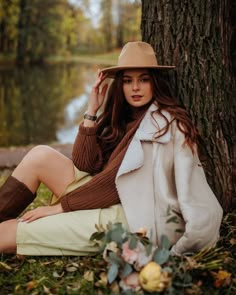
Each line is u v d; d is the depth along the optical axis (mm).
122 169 2385
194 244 2248
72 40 43312
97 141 2652
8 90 17047
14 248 2498
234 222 2834
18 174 2535
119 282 2088
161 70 2615
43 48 33875
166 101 2535
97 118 2732
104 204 2482
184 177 2332
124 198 2416
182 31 2785
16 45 32344
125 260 2035
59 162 2578
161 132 2416
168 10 2799
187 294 2049
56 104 13812
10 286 2287
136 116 2619
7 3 29672
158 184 2381
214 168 2857
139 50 2512
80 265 2393
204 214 2275
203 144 2838
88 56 43688
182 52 2799
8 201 2529
